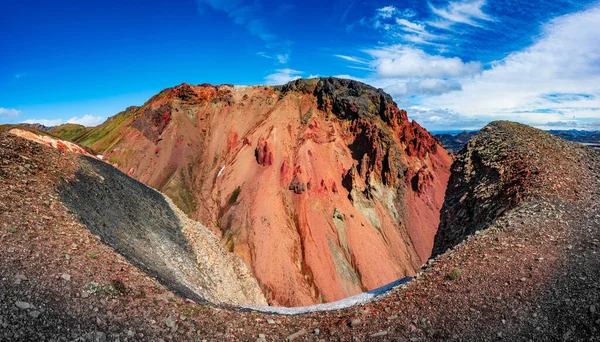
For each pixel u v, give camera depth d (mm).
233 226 98312
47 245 15477
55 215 18500
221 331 14734
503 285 14828
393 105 136250
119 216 26594
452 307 14594
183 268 27156
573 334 11820
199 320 15047
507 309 13633
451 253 18859
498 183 23156
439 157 135000
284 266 86062
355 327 14953
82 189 25234
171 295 16328
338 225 98312
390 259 94625
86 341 11703
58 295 12875
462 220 24266
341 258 91188
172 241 30734
